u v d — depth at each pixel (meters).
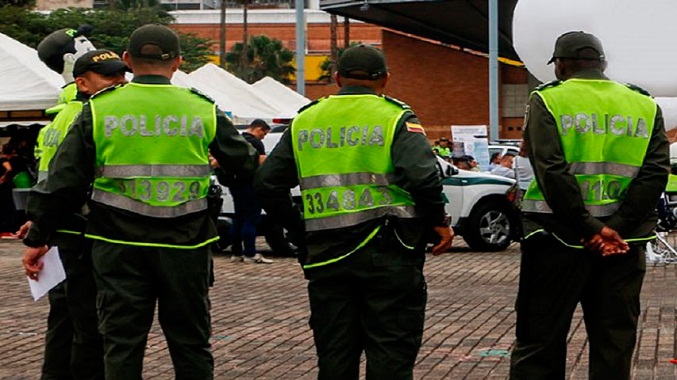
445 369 10.34
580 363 10.46
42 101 26.11
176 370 7.38
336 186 7.09
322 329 7.17
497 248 23.30
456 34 63.75
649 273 18.67
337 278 7.09
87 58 8.30
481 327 12.85
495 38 38.22
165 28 7.46
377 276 7.00
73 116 8.24
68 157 7.25
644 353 10.87
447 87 67.19
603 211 7.36
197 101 7.42
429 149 6.99
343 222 7.05
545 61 12.42
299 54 37.03
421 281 7.14
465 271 19.41
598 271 7.43
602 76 7.50
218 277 18.47
